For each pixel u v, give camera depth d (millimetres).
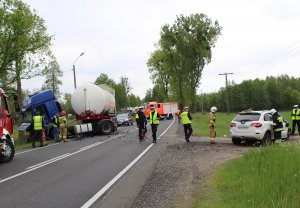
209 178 10867
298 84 155250
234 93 132125
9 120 17047
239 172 10641
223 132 29875
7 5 33969
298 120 25906
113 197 9062
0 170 14070
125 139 25516
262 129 19328
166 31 80500
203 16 78812
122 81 102750
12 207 8406
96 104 30578
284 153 11453
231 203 7691
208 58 78688
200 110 157000
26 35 34469
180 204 8125
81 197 9156
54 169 13617
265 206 6629
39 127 23922
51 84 81938
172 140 23609
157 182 10617
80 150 19734
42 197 9273
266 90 132375
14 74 34531
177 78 81875
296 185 7684
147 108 63500
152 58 96875
